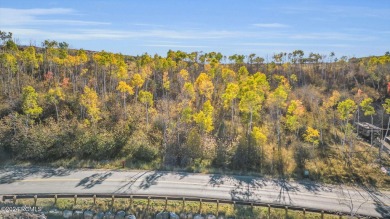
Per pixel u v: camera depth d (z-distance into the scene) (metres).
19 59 79.75
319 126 65.69
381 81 85.12
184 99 69.81
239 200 42.28
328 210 40.38
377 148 60.56
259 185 47.62
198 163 53.94
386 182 49.34
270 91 80.12
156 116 66.31
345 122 69.12
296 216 38.31
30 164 51.88
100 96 74.25
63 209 37.50
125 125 62.38
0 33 82.94
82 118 64.44
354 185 48.81
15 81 75.56
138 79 69.25
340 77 92.56
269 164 53.81
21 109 63.62
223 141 59.78
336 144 61.12
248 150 55.22
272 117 68.56
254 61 100.12
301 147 57.88
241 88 61.69
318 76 94.50
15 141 54.16
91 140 55.81
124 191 43.31
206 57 92.94
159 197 40.25
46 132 56.50
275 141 60.78
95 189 43.59
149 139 59.66
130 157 55.03
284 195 44.56
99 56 78.56
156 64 80.62
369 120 72.81
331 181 49.81
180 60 89.94
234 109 72.50
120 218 36.47
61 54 76.81
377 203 42.84
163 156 55.31
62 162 52.47
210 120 56.69
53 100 62.59
